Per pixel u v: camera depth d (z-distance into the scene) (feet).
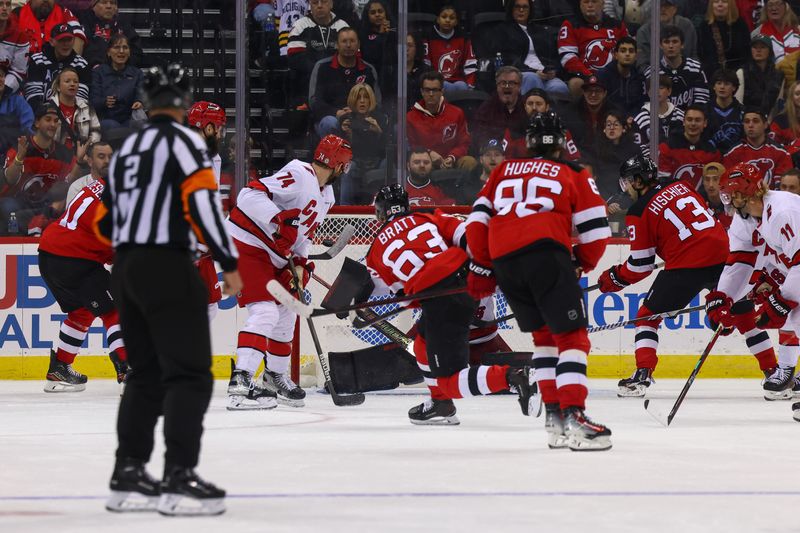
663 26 109.81
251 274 70.85
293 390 74.23
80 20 109.91
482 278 50.29
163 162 32.60
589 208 47.88
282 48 111.55
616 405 73.72
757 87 110.01
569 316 46.96
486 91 110.93
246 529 30.48
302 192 70.69
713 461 45.47
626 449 49.55
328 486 38.45
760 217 74.69
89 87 108.58
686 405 74.38
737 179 73.92
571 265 47.55
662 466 43.75
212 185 32.53
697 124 109.70
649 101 109.50
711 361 99.81
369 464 44.24
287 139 112.16
